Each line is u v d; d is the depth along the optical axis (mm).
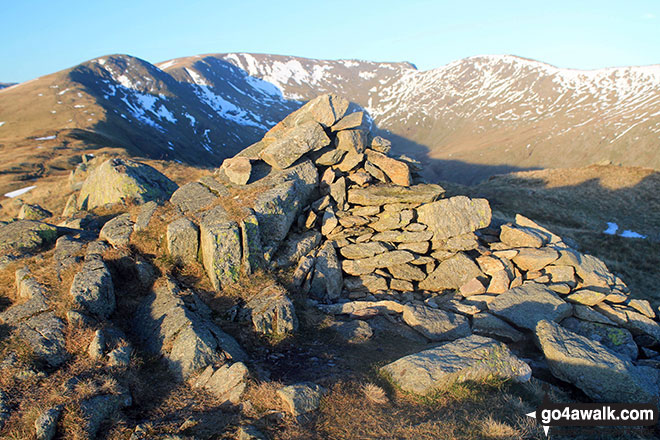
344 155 15461
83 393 6449
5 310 8938
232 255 10883
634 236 28891
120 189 16422
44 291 9203
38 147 72312
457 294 12617
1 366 6988
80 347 7688
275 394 6879
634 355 10398
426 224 14000
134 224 12344
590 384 7738
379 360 8797
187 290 10070
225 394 6973
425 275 13391
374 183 15430
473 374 7629
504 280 12531
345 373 8023
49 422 5828
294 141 14258
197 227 11672
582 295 11828
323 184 14867
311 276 12180
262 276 11102
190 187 14398
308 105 15781
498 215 33656
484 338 8680
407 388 7336
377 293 12609
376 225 14172
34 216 19609
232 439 5898
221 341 8281
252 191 13258
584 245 25594
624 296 12117
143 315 9336
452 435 5953
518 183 45375
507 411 6754
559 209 35812
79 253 11156
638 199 35094
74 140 80750
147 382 7328
